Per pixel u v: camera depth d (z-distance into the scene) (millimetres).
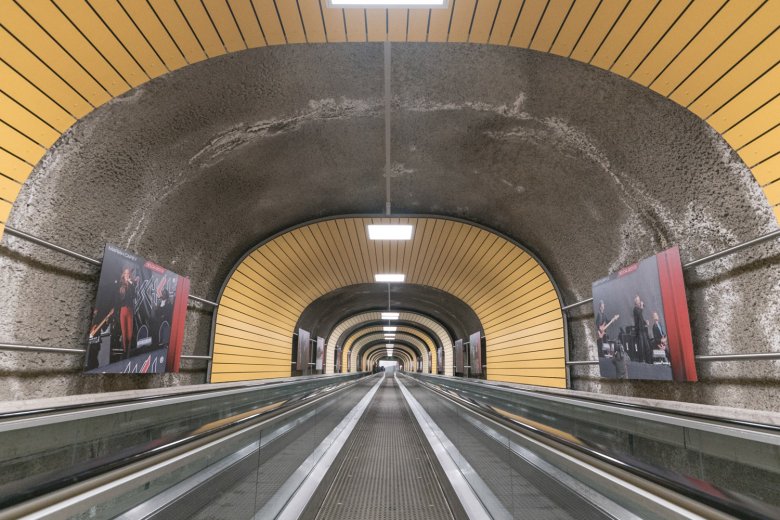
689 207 4816
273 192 7789
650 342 5480
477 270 11539
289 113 5730
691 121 4277
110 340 5191
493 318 13000
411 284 15211
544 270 9070
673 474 1332
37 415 3023
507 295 11273
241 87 5051
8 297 3982
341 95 5469
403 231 8164
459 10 3645
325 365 23484
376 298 20516
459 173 7531
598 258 7164
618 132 5078
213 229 7613
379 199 8758
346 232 10086
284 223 9266
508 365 11742
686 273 5004
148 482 1510
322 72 5047
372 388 19875
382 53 4777
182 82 4617
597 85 4707
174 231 6664
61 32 3377
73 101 3826
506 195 7832
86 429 3623
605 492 1613
